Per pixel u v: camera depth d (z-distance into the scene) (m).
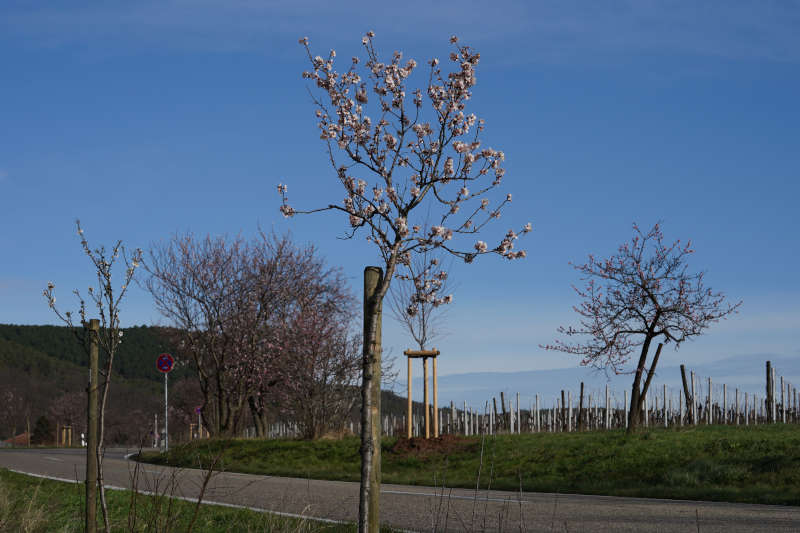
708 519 9.52
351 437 26.84
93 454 6.39
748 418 26.31
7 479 15.54
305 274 33.12
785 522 9.12
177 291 31.38
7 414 106.12
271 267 32.81
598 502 11.90
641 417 25.56
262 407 33.16
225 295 31.75
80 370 143.00
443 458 19.47
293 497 12.96
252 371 31.36
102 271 5.65
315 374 27.55
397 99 6.10
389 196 5.55
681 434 18.77
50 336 168.75
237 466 21.52
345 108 6.16
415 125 6.07
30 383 120.94
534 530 8.87
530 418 30.33
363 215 5.66
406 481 16.98
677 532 8.52
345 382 27.89
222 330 31.42
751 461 14.92
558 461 17.47
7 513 9.38
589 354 21.34
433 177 5.71
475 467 18.30
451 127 6.04
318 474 19.28
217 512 10.02
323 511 10.96
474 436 21.78
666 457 16.05
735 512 10.20
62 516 9.59
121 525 8.70
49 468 20.31
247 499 12.64
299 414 27.94
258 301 32.28
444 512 10.70
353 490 14.39
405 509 11.20
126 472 18.22
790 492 12.55
